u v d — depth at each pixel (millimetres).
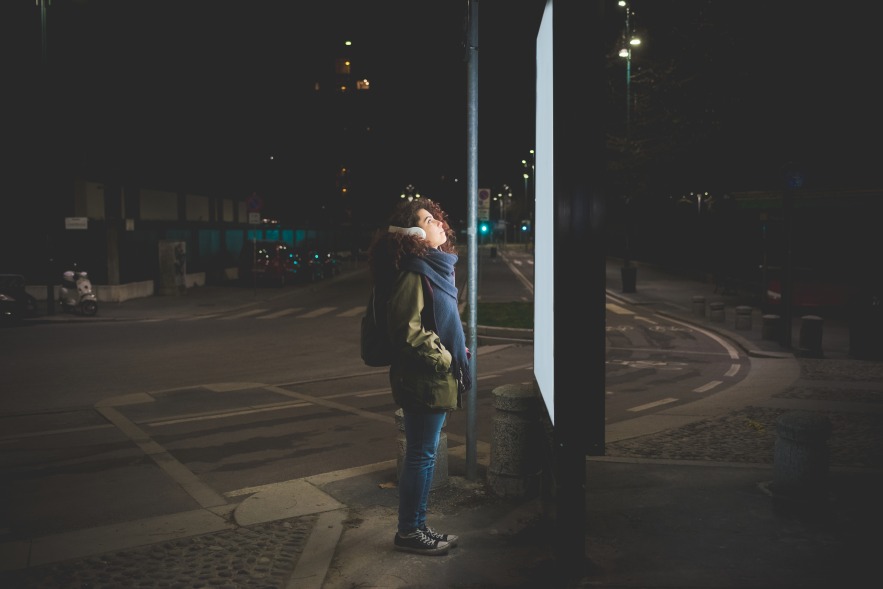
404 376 4027
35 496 5637
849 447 6824
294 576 3975
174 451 7016
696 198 33938
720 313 18188
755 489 5391
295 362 12828
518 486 5188
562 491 3707
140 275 26688
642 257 48250
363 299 26484
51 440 7449
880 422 7859
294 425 8102
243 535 4637
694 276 34188
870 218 18641
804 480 4898
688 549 4281
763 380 10688
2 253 24797
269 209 54625
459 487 5477
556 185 3357
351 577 3957
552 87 3414
